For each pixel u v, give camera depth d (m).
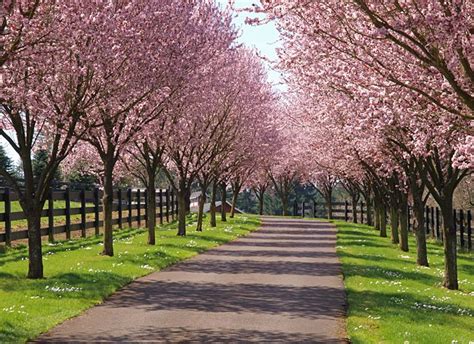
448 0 9.49
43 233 26.62
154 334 11.30
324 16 11.80
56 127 16.64
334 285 17.77
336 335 11.42
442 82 11.87
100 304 14.30
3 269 18.72
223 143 39.09
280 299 15.27
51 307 13.39
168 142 31.03
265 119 45.28
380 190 38.44
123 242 28.66
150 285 17.12
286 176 72.00
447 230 19.48
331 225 51.31
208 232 37.41
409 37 9.93
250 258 24.64
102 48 15.93
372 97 12.84
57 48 13.84
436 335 11.57
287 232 42.00
